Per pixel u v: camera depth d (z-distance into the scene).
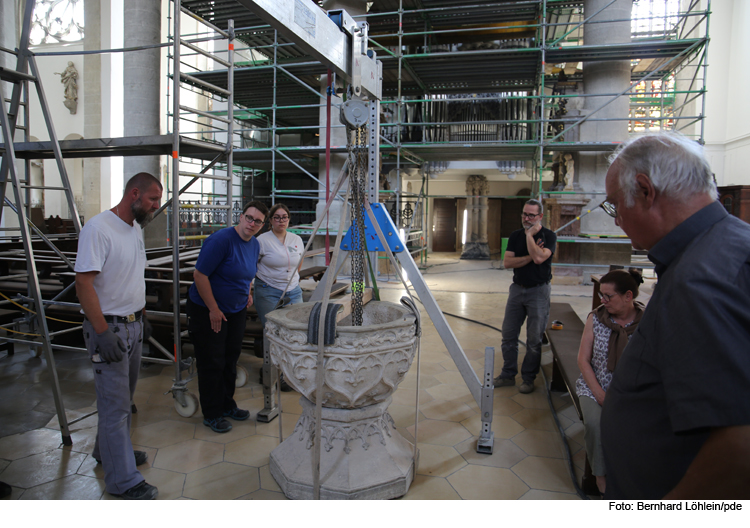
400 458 2.73
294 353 2.40
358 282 2.75
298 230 10.13
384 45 12.45
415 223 14.62
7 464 2.88
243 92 12.46
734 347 0.86
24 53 3.73
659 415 1.09
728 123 15.96
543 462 3.02
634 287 2.60
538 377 4.62
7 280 5.28
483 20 11.09
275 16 1.96
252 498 2.57
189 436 3.30
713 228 1.01
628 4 9.63
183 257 4.70
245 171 16.11
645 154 1.10
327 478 2.50
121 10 17.45
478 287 10.07
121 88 17.75
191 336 3.32
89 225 2.45
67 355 5.03
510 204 18.33
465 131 12.14
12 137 3.83
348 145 2.70
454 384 4.41
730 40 15.86
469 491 2.67
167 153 4.55
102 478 2.74
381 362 2.44
